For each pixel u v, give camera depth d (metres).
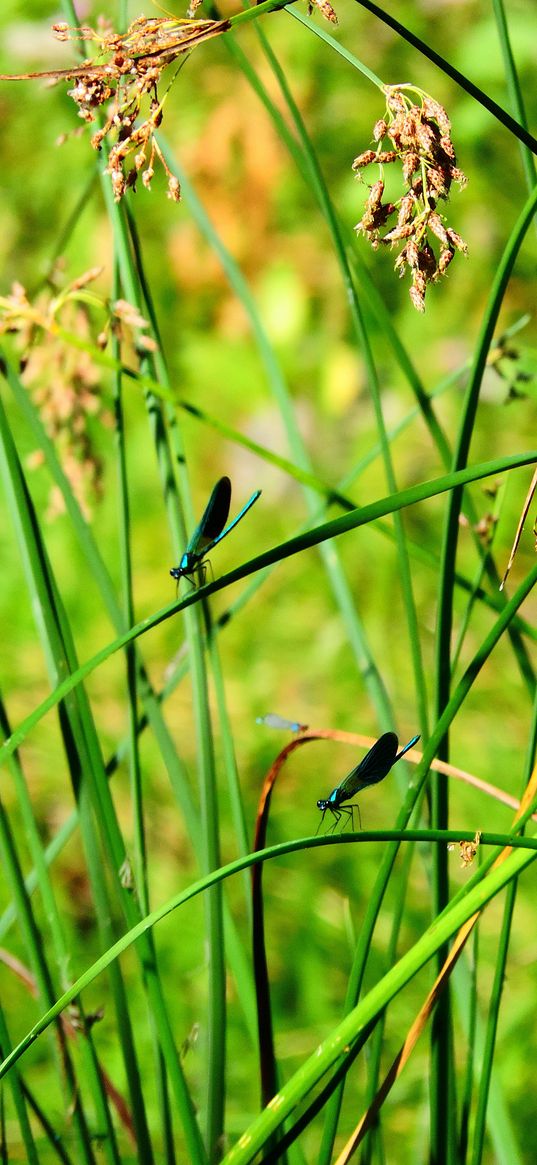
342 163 4.50
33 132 4.59
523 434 3.94
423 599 3.56
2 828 1.73
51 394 1.86
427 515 3.83
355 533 3.73
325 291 4.50
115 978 1.75
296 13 1.60
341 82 4.52
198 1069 2.29
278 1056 2.38
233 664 3.49
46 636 1.75
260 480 4.16
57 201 4.54
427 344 4.25
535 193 1.61
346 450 4.18
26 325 1.79
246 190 4.66
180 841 2.97
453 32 4.53
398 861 2.82
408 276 4.28
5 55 4.64
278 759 1.73
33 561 1.73
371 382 1.83
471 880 1.60
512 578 3.62
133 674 1.78
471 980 1.78
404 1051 1.65
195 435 4.33
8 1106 2.12
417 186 1.57
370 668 1.87
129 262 1.81
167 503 1.80
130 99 1.59
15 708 3.29
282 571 3.75
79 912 2.77
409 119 1.57
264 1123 1.53
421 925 2.64
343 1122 2.14
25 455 3.91
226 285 4.63
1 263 4.46
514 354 1.89
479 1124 1.71
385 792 3.03
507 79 1.75
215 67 4.68
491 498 1.85
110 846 1.74
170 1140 1.77
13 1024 2.44
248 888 1.79
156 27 1.59
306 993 2.53
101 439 4.01
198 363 4.48
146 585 3.74
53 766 3.15
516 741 3.12
